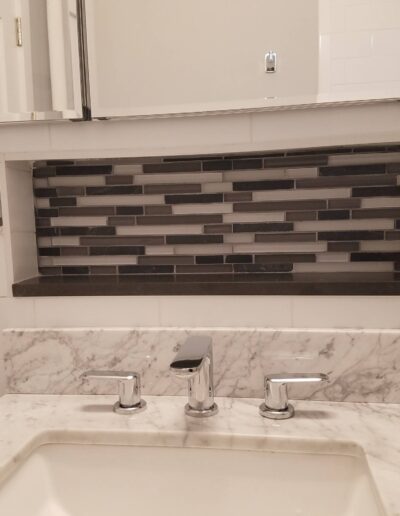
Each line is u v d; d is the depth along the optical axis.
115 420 0.70
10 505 0.61
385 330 0.73
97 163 0.91
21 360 0.81
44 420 0.71
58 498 0.68
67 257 0.94
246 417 0.70
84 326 0.81
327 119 0.75
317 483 0.64
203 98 0.78
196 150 0.78
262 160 0.88
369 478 0.57
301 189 0.87
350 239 0.87
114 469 0.68
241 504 0.65
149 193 0.91
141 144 0.79
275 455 0.65
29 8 0.80
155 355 0.78
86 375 0.73
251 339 0.75
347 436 0.64
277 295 0.76
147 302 0.79
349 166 0.85
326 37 0.75
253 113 0.76
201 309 0.78
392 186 0.85
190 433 0.66
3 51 0.81
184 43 0.78
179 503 0.67
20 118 0.79
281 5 0.76
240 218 0.90
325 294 0.75
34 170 0.93
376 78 0.74
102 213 0.93
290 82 0.76
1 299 0.83
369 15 0.74
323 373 0.74
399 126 0.73
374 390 0.73
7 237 0.82
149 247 0.92
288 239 0.89
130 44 0.79
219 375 0.77
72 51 0.79
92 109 0.79
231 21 0.78
